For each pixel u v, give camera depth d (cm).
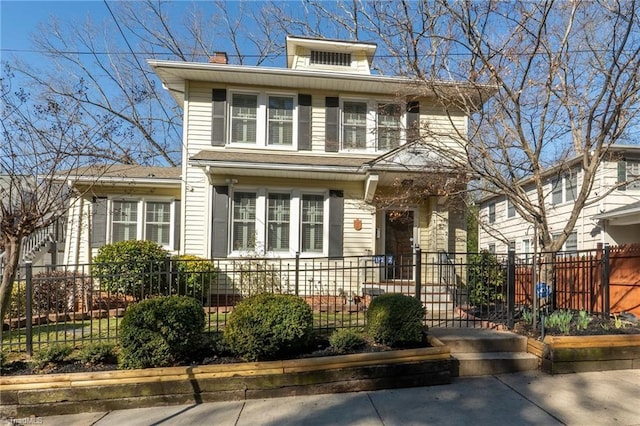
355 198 1053
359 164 973
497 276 826
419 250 645
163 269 841
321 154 1082
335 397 457
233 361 486
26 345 533
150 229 1126
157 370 448
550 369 519
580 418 391
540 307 651
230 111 1068
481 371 525
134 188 1102
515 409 414
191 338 480
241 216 1020
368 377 478
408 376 486
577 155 866
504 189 718
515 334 596
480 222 962
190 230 1029
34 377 435
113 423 405
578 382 489
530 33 658
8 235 498
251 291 888
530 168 772
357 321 637
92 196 1080
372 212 1009
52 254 1255
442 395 456
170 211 1137
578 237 1372
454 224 1061
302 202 1038
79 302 826
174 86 1098
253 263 934
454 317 732
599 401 432
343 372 474
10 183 511
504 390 468
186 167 1042
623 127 655
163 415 420
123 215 1110
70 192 552
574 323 619
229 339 482
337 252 1030
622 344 537
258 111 1075
